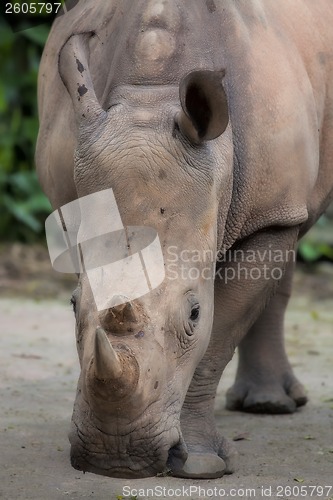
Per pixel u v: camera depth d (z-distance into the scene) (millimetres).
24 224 24750
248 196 9312
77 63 8422
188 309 7895
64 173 9891
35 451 10375
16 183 24984
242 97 9211
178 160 8008
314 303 20141
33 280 21172
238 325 9961
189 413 9891
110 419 7520
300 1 10828
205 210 8086
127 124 8109
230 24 9336
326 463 10102
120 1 9414
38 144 10797
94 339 7211
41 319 17516
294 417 12055
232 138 9008
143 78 8586
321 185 10953
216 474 9570
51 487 9266
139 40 8750
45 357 14609
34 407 12016
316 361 14844
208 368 9883
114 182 7922
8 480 9445
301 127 9773
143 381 7457
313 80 10547
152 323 7633
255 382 12383
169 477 9602
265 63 9539
